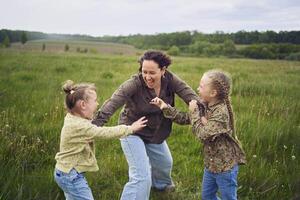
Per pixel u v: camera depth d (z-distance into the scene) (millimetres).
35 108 6875
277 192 4305
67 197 3293
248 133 5922
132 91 3600
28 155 4523
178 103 8297
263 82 11727
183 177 4664
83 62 18438
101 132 3133
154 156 3982
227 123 3328
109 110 3514
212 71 3436
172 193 4234
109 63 19219
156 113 3705
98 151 5152
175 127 6410
